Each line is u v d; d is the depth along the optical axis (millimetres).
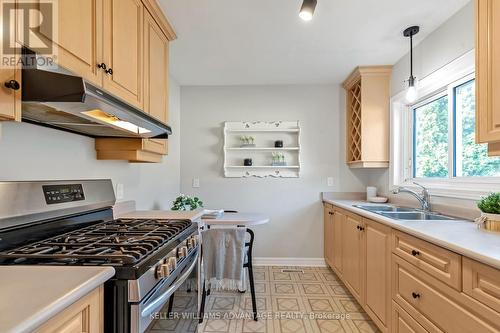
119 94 1398
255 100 3557
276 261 3504
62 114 1123
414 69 2482
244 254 2229
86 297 741
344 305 2457
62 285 686
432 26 2121
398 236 1653
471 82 1951
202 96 3588
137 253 944
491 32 1189
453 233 1361
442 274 1245
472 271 1074
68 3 1016
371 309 2057
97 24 1201
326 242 3387
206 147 3578
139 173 2412
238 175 3533
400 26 2117
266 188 3527
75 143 1579
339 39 2318
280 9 1883
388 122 2947
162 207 2967
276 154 3508
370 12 1922
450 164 2096
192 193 3564
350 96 3416
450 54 2004
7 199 1055
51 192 1271
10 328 490
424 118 2605
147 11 1750
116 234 1269
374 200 2971
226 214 2891
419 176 2664
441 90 2244
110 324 836
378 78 2961
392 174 2875
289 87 3545
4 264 874
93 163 1743
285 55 2652
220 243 2088
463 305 1119
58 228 1288
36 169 1304
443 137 2307
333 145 3514
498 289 958
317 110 3529
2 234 1022
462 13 1878
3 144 1143
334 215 3062
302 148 3525
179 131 3564
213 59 2740
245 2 1804
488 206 1463
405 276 1567
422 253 1402
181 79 3350
